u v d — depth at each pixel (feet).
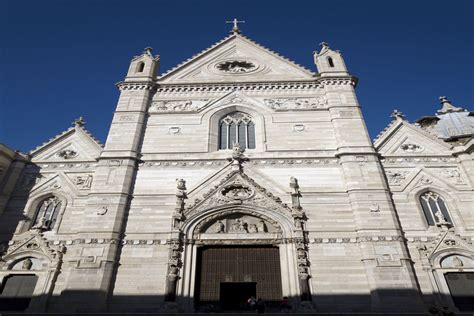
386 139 94.84
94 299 66.74
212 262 75.56
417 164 89.04
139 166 88.99
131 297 68.54
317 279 70.13
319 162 88.99
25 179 87.56
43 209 83.41
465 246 74.08
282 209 79.77
